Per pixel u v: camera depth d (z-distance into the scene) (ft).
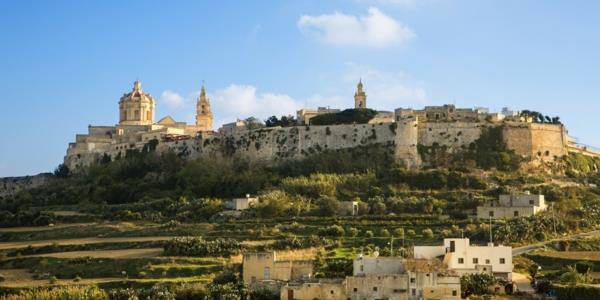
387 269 569.23
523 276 625.41
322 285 549.13
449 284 542.98
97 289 623.36
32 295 614.34
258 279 609.01
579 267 637.71
